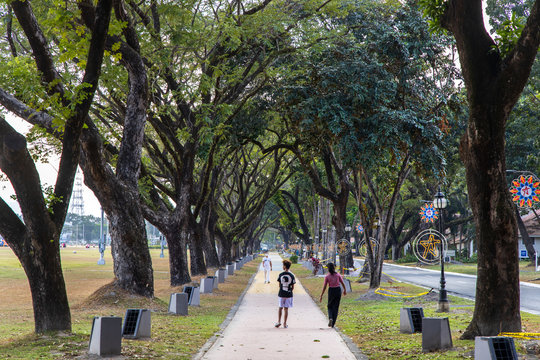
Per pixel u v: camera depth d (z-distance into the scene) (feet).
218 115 83.56
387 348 37.91
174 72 77.82
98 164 60.03
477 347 28.68
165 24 77.25
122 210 63.77
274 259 309.22
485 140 36.68
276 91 87.71
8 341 39.40
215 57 79.10
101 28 40.19
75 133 40.98
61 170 40.93
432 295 77.25
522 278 131.03
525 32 35.37
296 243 365.20
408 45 79.36
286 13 82.84
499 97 36.47
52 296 40.22
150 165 123.95
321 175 148.66
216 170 125.90
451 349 35.01
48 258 39.99
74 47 41.81
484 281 37.24
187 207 85.92
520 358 31.45
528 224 203.41
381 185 89.20
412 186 213.87
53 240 39.99
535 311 64.54
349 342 41.42
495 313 36.86
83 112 40.78
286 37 83.25
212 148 85.35
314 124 82.38
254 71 92.02
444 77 81.97
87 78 40.68
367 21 85.76
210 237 152.46
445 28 39.96
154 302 63.26
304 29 81.87
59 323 40.34
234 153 139.23
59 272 40.57
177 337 43.39
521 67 35.83
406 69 81.00
